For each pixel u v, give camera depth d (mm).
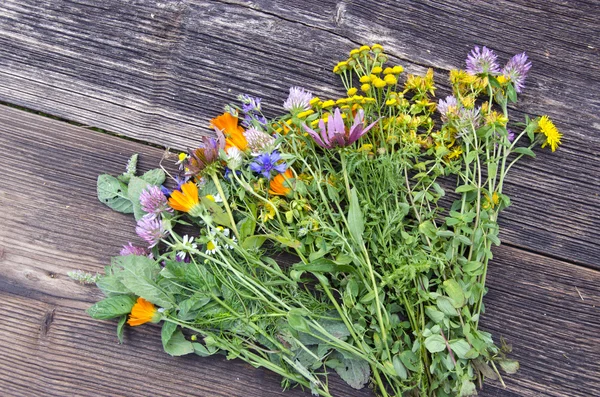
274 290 696
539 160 762
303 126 673
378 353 685
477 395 738
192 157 694
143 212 738
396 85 770
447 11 778
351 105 703
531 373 740
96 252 759
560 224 756
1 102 774
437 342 673
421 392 691
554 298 748
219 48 776
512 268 752
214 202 693
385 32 776
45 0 781
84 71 776
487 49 750
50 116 775
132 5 780
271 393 739
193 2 780
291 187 690
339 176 710
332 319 699
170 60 776
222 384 741
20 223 764
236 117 729
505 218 758
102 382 744
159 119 774
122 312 710
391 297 692
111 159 771
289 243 682
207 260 687
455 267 693
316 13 780
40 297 757
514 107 770
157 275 711
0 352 751
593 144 764
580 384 737
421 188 749
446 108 723
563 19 777
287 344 716
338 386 741
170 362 745
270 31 778
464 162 753
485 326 746
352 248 700
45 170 770
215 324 703
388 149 740
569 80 772
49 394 744
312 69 774
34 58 777
